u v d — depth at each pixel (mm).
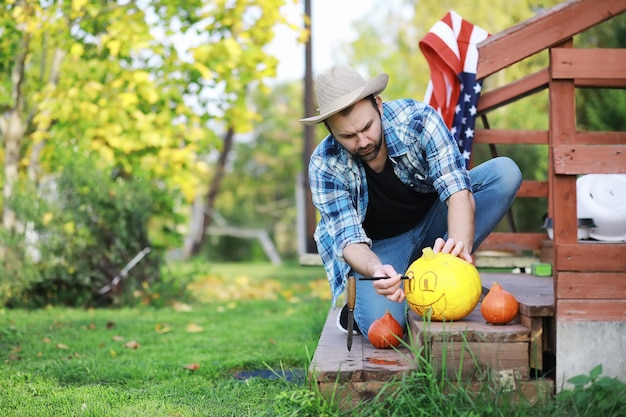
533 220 9109
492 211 3514
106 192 7176
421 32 15148
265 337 5090
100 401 3283
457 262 3086
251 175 26203
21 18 7590
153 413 3076
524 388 2850
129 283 7203
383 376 2820
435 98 4559
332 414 2715
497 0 11953
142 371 3953
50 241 7148
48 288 7180
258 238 23828
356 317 3510
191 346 4785
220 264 17422
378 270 3002
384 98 17703
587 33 10008
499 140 4973
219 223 25188
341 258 3244
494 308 2994
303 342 4793
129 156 7848
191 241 22000
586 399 2678
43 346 4750
